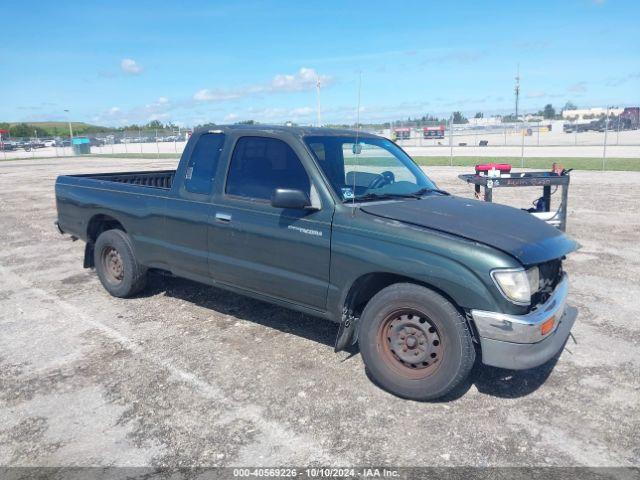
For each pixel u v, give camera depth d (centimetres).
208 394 395
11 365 445
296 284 434
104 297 621
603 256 778
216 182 488
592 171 1969
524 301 346
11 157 5266
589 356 452
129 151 5359
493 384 406
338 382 411
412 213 405
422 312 368
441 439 337
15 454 326
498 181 803
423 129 4309
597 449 325
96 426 355
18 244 936
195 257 508
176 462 316
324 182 421
